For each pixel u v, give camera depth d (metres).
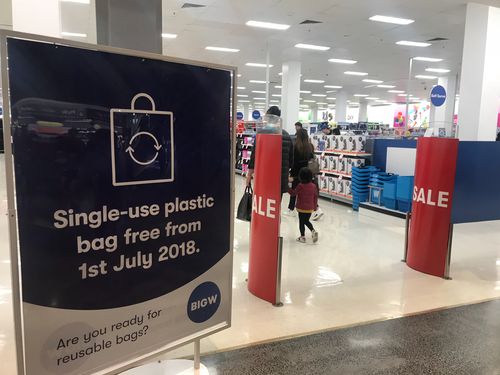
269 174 3.20
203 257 2.00
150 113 1.71
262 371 2.32
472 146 3.87
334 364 2.42
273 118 3.84
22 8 4.41
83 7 7.99
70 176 1.52
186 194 1.88
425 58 13.11
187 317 1.98
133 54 1.62
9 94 1.36
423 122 25.70
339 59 13.70
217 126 1.96
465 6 7.65
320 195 8.46
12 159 1.39
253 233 3.42
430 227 4.00
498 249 4.96
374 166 7.22
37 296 1.50
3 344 2.53
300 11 8.21
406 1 7.44
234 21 9.05
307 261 4.38
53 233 1.51
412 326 2.92
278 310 3.15
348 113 36.88
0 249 4.38
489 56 7.34
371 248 4.90
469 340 2.74
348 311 3.16
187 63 1.80
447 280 3.88
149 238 1.78
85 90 1.52
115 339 1.73
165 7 8.02
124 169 1.66
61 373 1.59
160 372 2.14
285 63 14.35
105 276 1.66
